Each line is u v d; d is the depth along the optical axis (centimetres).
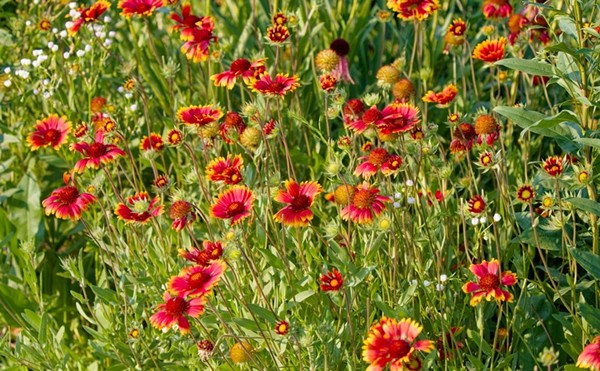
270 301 333
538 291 339
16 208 459
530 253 342
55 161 459
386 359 238
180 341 344
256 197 330
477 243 332
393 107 313
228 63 491
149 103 484
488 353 295
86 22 445
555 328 333
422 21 450
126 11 415
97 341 363
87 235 429
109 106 441
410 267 323
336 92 343
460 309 338
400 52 521
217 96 488
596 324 286
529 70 309
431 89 496
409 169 345
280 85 331
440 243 349
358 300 323
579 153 320
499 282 277
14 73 494
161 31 541
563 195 343
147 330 354
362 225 320
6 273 429
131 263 361
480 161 328
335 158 328
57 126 358
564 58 331
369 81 522
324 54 376
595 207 286
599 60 310
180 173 431
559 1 423
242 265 340
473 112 461
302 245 340
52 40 523
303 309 331
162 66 505
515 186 371
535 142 433
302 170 461
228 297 333
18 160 500
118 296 348
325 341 285
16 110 491
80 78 498
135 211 313
